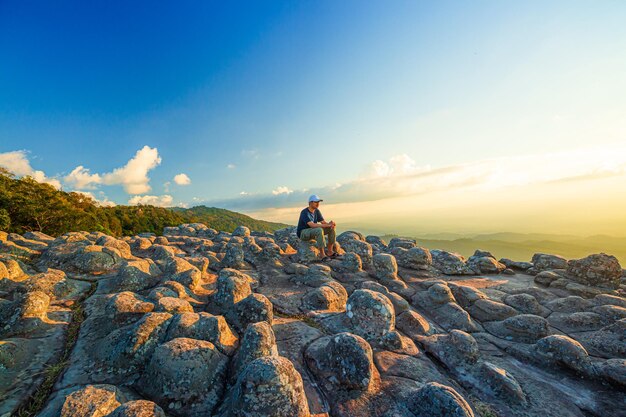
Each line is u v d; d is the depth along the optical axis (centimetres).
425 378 421
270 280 818
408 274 948
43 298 508
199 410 337
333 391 382
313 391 380
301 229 1020
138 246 1095
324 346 454
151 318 434
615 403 403
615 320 591
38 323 478
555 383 446
